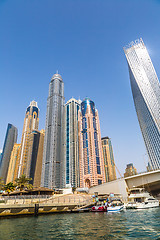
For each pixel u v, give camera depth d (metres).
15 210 39.94
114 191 88.00
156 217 33.75
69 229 23.34
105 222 28.97
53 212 46.00
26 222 30.73
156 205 59.06
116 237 18.17
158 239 17.06
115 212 47.19
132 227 23.72
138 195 66.06
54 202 49.75
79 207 52.28
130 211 48.62
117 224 26.52
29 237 18.97
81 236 19.00
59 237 18.77
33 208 42.94
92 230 22.28
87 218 35.41
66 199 59.38
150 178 80.12
